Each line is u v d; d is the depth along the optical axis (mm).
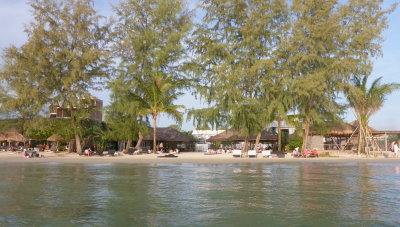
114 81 44156
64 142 52062
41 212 8453
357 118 44344
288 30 40906
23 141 53781
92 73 43312
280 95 39688
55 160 33344
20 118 50594
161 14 45906
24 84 41625
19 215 8117
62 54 40656
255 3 40688
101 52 41062
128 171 20828
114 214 8219
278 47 40906
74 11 41594
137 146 47375
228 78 38719
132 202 9797
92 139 52156
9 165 27297
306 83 36875
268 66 38562
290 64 40938
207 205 9320
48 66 41156
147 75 45688
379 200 10047
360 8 41469
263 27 40688
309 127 44938
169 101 46781
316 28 38406
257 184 13867
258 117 40688
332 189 12352
